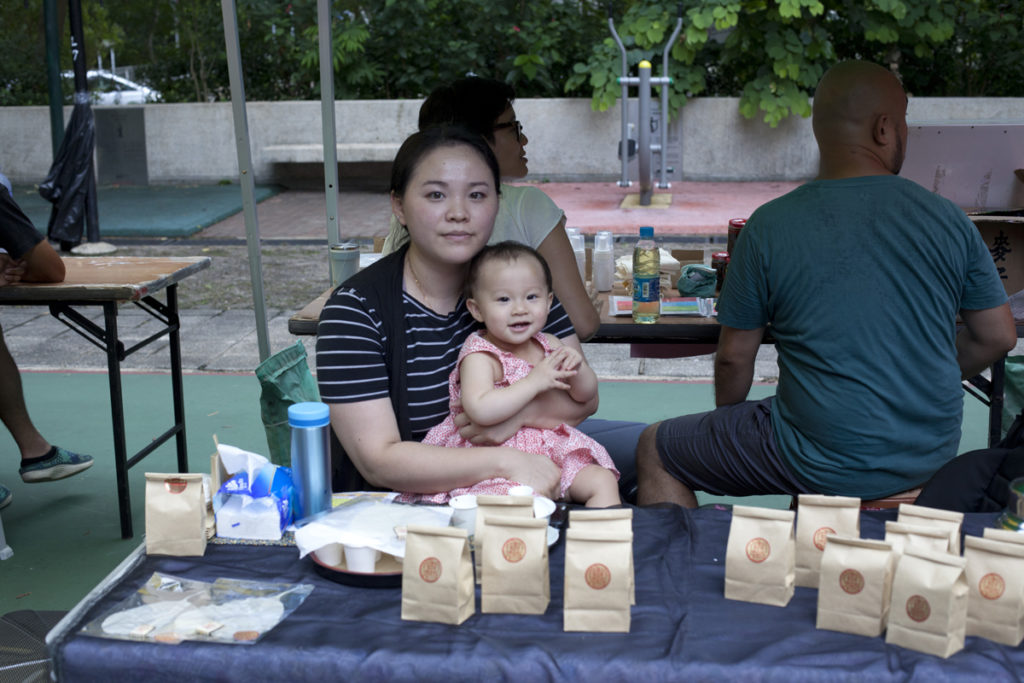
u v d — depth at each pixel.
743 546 1.47
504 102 3.01
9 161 12.90
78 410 5.05
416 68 13.13
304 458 1.72
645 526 1.75
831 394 2.36
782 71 11.38
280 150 12.33
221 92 13.91
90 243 8.88
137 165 13.04
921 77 12.51
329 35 4.04
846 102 2.43
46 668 2.45
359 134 12.76
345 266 3.46
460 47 12.76
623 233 9.09
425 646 1.35
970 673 1.28
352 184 12.82
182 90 13.87
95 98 13.70
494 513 1.52
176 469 4.27
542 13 12.68
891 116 2.44
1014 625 1.34
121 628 1.40
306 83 13.65
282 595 1.50
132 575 1.57
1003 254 3.07
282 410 2.99
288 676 1.33
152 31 13.91
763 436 2.53
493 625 1.42
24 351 6.10
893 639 1.34
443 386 2.12
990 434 3.04
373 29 13.01
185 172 13.03
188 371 5.68
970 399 5.03
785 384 2.48
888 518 1.76
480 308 2.09
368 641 1.36
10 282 3.33
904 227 2.32
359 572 1.53
